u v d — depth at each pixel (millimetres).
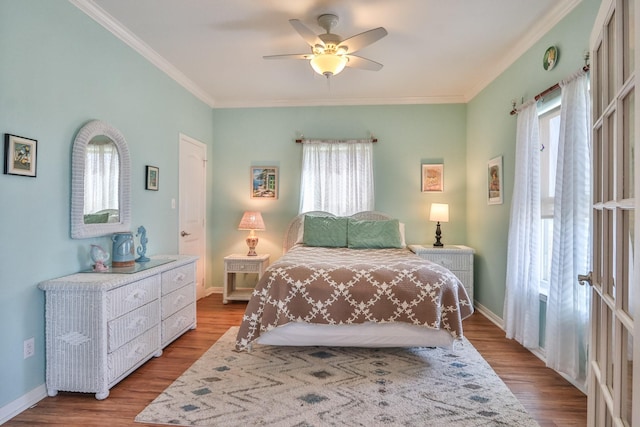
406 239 4742
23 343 2020
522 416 1953
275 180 4863
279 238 4875
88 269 2541
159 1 2492
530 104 2865
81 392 2189
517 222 3033
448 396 2152
